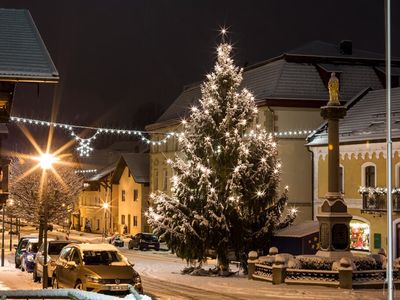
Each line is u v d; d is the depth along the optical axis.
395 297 23.91
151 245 58.94
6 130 18.08
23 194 62.59
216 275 33.50
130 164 79.44
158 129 72.88
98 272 20.14
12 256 52.31
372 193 40.09
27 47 13.39
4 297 9.38
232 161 33.78
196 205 33.88
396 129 39.97
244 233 33.78
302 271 27.62
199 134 34.41
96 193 91.94
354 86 50.47
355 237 42.06
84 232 91.25
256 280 29.77
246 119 34.50
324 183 45.16
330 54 51.84
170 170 68.69
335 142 29.08
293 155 49.06
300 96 49.31
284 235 38.69
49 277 26.14
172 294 24.94
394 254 38.59
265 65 54.06
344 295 24.55
